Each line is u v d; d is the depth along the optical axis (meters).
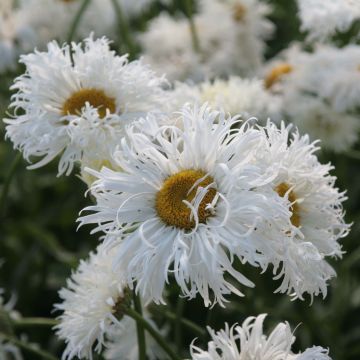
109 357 0.60
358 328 0.72
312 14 0.72
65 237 0.81
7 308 0.65
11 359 0.66
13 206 0.83
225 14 0.92
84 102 0.57
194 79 0.82
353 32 0.83
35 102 0.57
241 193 0.48
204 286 0.48
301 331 0.70
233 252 0.47
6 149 0.85
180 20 0.96
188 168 0.50
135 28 1.02
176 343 0.59
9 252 0.81
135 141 0.50
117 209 0.50
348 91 0.74
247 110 0.65
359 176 0.80
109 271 0.54
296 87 0.78
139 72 0.58
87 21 0.89
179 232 0.49
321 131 0.76
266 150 0.50
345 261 0.71
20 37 0.84
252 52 0.90
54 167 0.84
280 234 0.48
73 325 0.54
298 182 0.52
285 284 0.50
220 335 0.51
